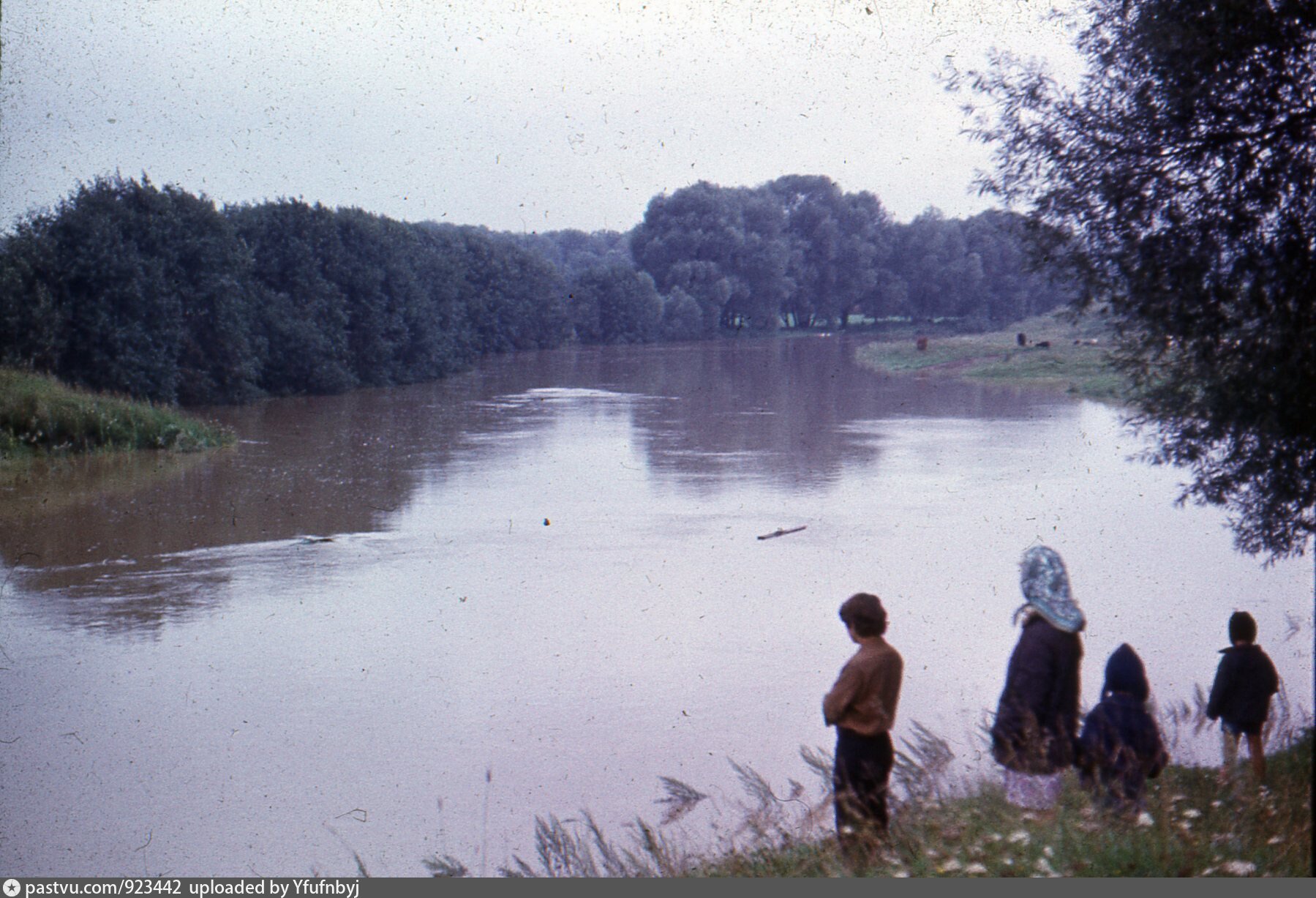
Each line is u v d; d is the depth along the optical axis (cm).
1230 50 804
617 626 1506
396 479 2902
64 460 3266
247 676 1296
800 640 1433
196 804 920
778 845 634
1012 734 594
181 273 5106
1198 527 2147
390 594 1689
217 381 5344
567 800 929
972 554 1931
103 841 833
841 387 6131
